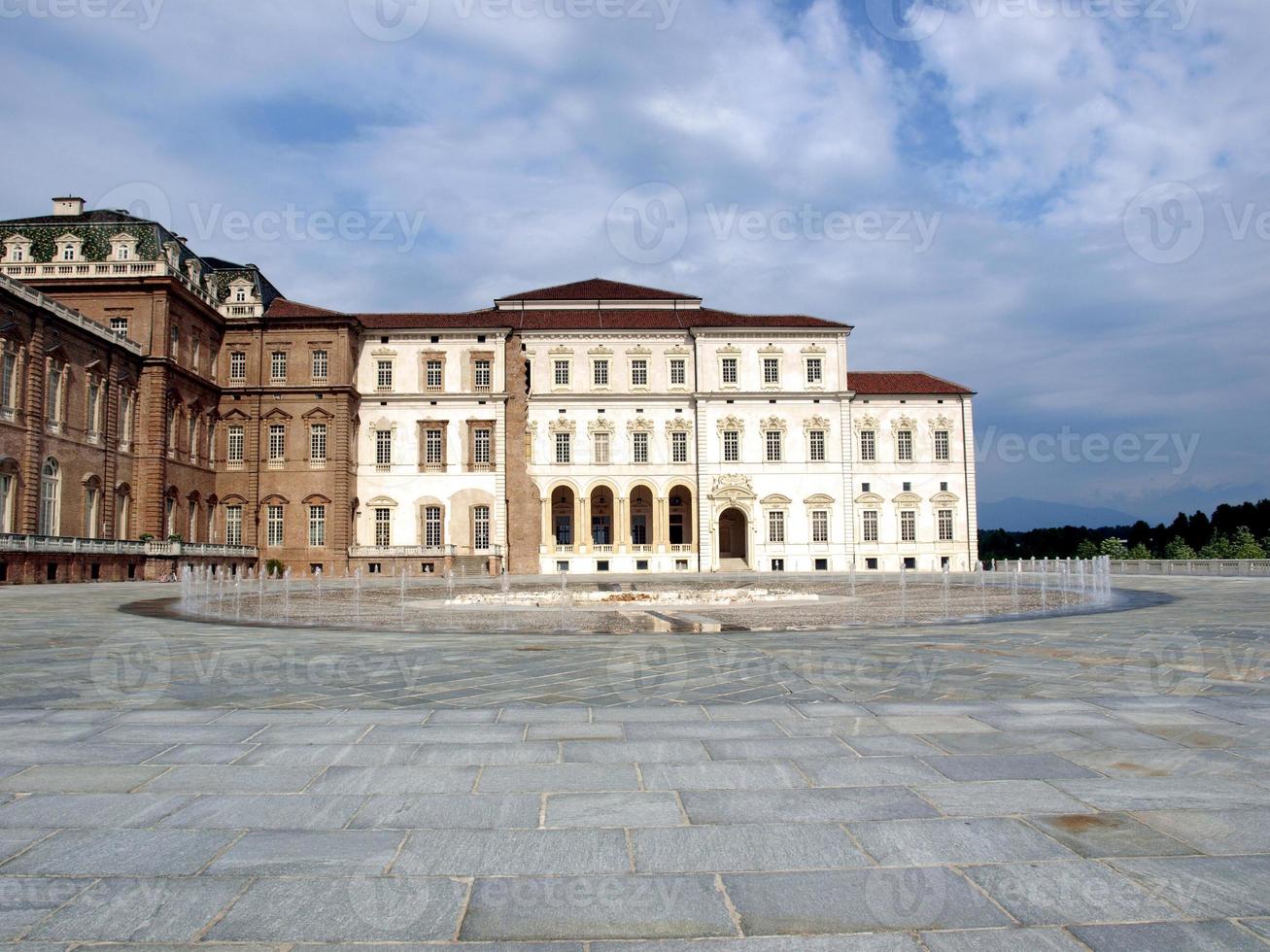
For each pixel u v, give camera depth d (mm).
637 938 4215
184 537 68312
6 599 33625
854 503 81875
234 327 75750
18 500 51094
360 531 77562
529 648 15922
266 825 5730
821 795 6309
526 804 6141
